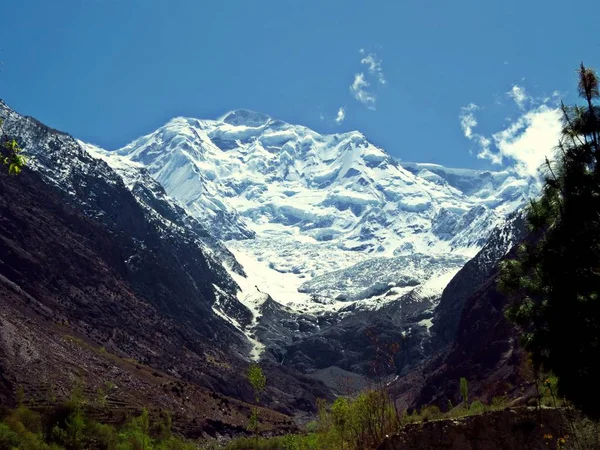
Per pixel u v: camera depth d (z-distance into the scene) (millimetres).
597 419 28312
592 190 28453
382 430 53000
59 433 102500
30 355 138250
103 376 153000
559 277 28266
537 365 29609
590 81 29469
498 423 38031
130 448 110188
